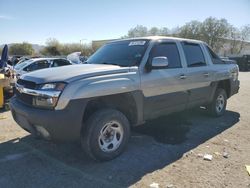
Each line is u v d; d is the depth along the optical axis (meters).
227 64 7.12
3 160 4.20
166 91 5.04
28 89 4.00
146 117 4.75
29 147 4.73
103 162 4.15
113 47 5.41
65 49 56.09
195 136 5.41
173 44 5.42
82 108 3.80
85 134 3.97
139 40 5.12
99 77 4.04
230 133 5.64
